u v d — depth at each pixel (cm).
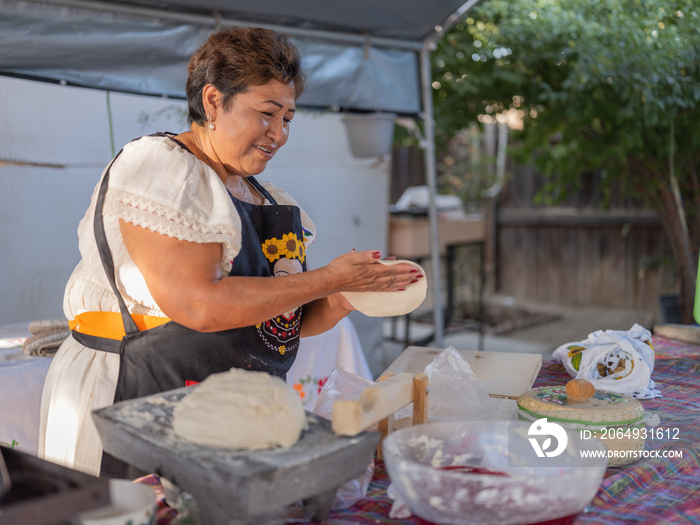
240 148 118
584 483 77
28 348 198
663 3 326
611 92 358
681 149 380
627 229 610
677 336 195
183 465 75
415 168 686
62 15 246
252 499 70
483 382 136
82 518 71
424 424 93
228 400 81
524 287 711
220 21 279
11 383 179
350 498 92
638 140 370
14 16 236
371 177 414
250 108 114
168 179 109
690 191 418
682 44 321
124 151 115
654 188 406
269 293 104
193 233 106
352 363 253
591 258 663
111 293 124
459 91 408
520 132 473
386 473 103
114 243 115
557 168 479
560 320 616
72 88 284
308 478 75
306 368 235
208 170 114
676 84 325
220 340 119
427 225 486
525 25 376
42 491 75
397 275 113
